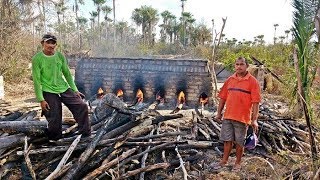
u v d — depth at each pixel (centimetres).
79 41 3556
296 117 717
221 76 1830
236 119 428
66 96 449
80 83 1019
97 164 414
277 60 1711
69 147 409
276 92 1277
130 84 984
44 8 1603
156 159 472
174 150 495
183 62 951
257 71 1292
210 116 681
